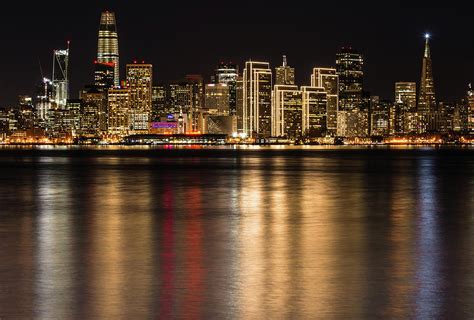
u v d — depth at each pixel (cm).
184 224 4441
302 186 8619
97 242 3591
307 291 2378
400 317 2044
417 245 3459
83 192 7594
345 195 7050
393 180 9994
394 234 3909
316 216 4938
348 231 4047
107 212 5281
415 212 5219
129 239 3709
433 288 2419
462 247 3388
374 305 2183
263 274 2681
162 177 11062
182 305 2189
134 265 2886
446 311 2108
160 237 3791
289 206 5778
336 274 2680
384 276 2638
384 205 5850
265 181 9812
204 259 3034
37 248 3375
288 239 3697
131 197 6850
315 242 3575
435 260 3002
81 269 2794
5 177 11200
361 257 3083
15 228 4238
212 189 8056
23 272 2728
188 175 11788
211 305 2188
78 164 18088
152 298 2280
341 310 2123
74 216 4984
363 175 11600
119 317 2053
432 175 11500
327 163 18600
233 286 2461
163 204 6009
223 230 4106
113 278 2606
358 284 2489
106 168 15262
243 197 6812
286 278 2603
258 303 2211
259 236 3822
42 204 6050
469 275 2653
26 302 2231
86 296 2311
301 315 2067
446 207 5631
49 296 2311
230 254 3173
